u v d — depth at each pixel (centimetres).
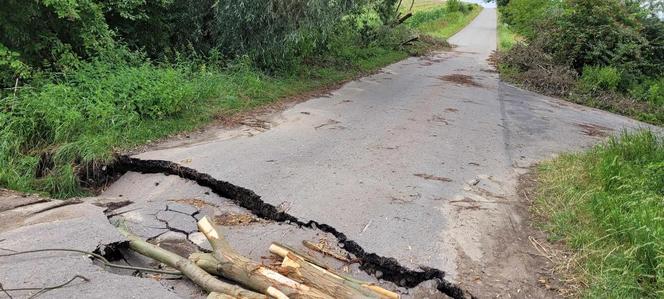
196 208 466
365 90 1131
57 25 788
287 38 1027
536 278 380
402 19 2169
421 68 1609
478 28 4041
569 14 1636
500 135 827
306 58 1307
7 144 559
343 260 397
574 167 626
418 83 1300
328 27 1127
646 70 1583
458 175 602
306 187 518
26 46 744
